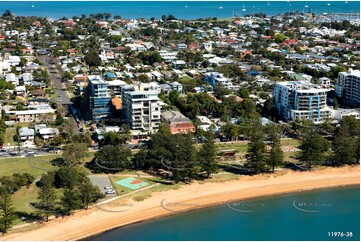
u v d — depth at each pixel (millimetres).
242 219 193000
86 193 196375
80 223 186125
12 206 195000
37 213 190500
